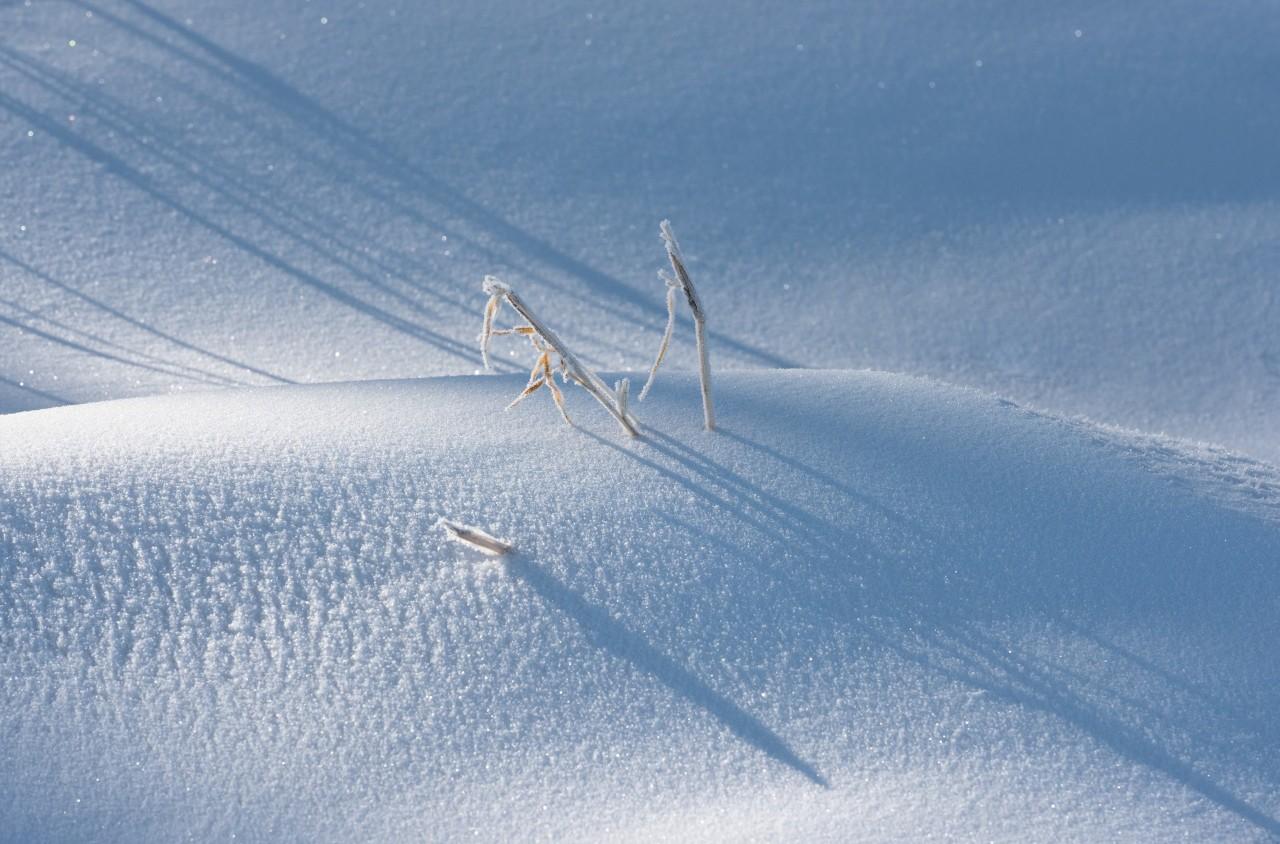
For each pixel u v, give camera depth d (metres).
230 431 3.61
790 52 10.83
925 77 10.52
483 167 9.38
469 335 7.57
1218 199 9.21
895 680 2.88
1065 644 3.02
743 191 9.27
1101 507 3.57
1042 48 10.90
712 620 3.01
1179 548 3.42
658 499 3.40
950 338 7.88
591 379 3.66
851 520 3.37
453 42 10.85
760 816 2.51
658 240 8.77
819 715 2.79
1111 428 4.51
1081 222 8.98
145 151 9.17
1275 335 7.84
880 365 7.58
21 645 2.79
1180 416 7.17
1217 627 3.11
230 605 2.93
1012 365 7.63
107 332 7.27
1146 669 2.95
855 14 11.38
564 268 8.41
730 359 7.54
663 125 9.91
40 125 9.28
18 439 3.49
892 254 8.71
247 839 2.45
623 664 2.89
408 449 3.56
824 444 3.78
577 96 10.22
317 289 7.96
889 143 9.79
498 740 2.70
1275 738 2.78
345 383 4.39
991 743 2.72
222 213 8.63
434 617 2.95
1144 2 11.53
